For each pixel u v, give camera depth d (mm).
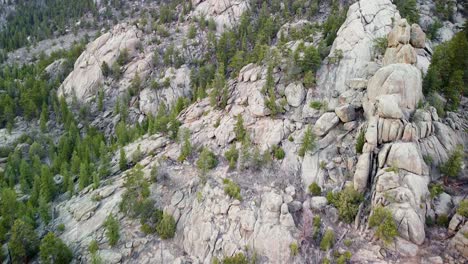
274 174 59344
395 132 49844
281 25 116812
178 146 76312
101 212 64875
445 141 51844
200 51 129625
